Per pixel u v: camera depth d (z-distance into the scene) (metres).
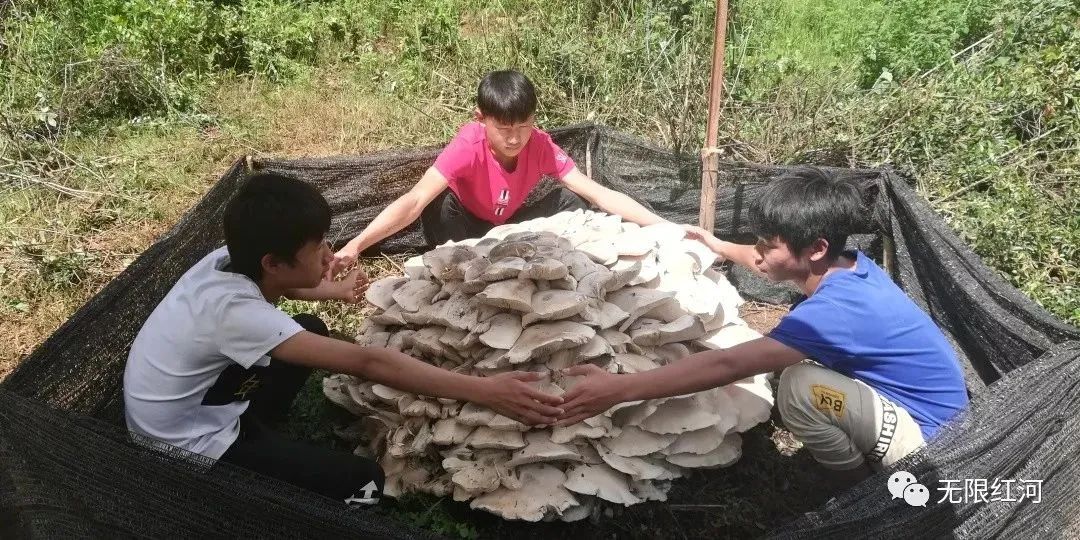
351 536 1.75
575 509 2.32
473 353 2.42
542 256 2.55
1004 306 2.51
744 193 3.76
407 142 5.12
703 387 2.20
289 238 2.04
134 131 5.22
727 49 5.29
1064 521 2.15
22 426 1.83
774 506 2.52
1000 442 1.90
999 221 3.49
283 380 2.62
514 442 2.29
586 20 5.98
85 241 4.16
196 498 1.79
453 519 2.44
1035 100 4.39
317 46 6.33
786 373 2.45
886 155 4.27
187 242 3.09
